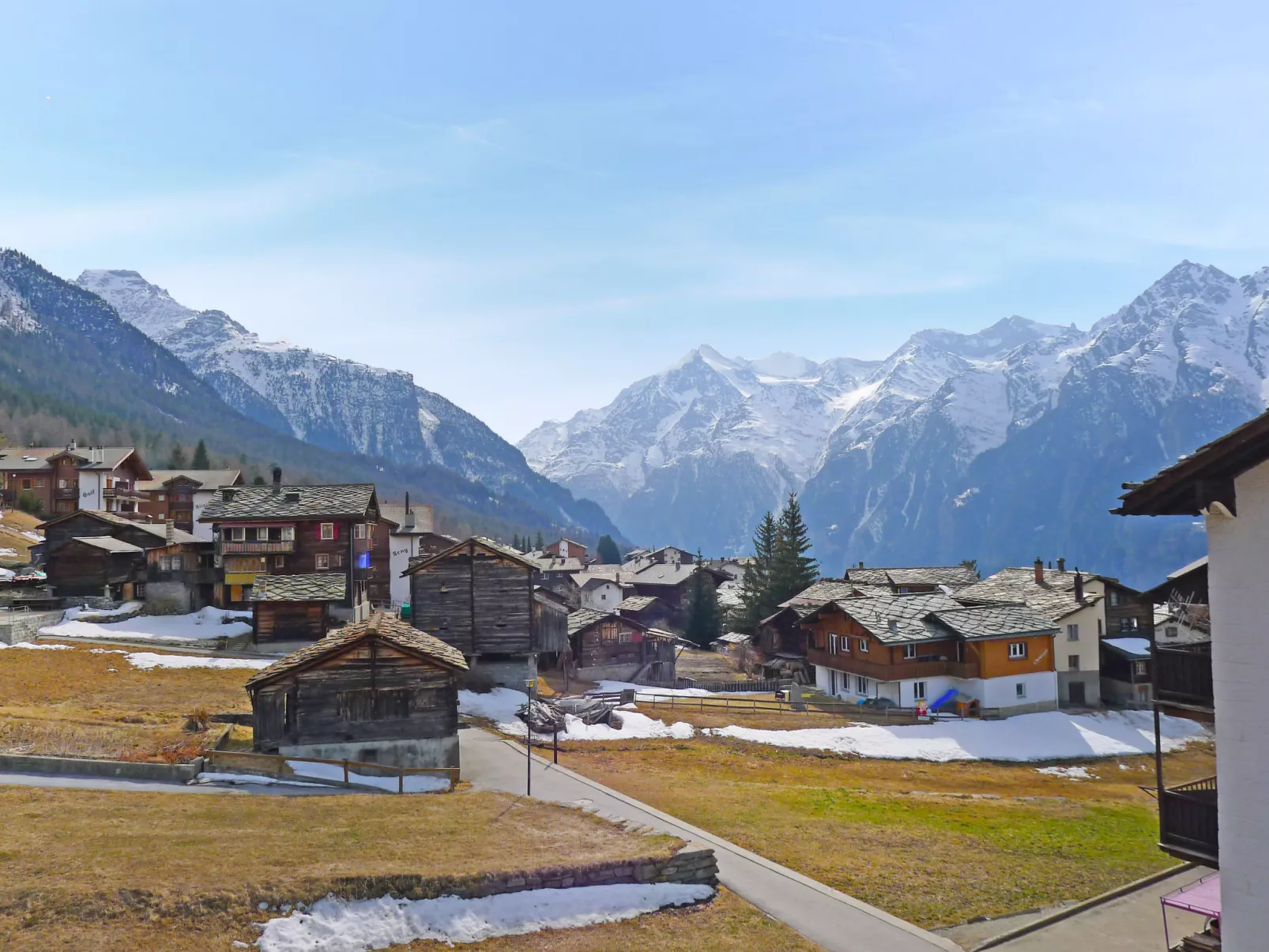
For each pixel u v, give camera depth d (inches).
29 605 2564.0
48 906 749.3
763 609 4249.5
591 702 2146.9
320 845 932.0
